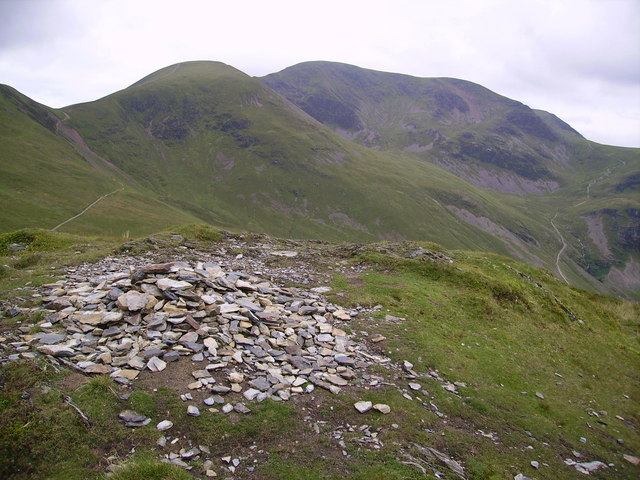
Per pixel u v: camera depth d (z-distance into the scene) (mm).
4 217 131000
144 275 15938
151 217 178625
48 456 8352
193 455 9086
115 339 12727
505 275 28578
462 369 15508
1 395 9258
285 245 29500
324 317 17219
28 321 13227
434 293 22250
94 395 9992
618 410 17094
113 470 8266
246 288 17516
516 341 20000
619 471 12648
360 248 28500
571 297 32688
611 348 24625
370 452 9938
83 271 19188
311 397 11727
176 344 12812
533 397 15609
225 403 10703
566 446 13180
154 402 10273
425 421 11797
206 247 26172
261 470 9008
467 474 10180
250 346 13602
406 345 16031
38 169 189375
